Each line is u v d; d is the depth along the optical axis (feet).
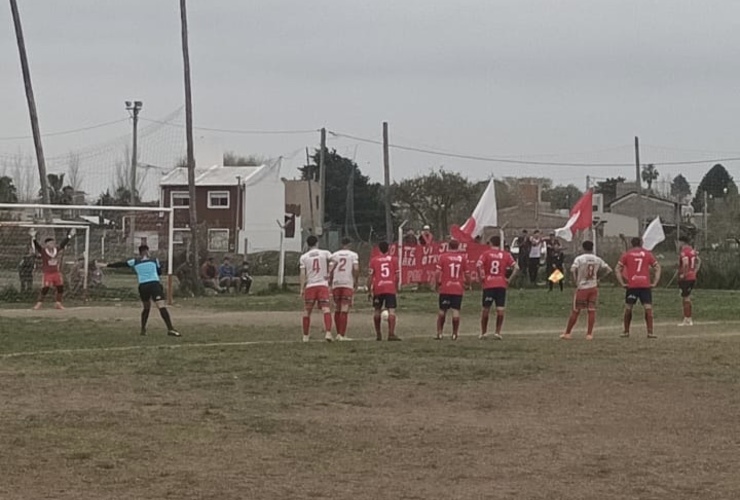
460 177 270.26
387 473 35.76
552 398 51.21
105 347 73.82
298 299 130.00
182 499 32.12
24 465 36.35
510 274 81.51
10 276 137.28
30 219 149.69
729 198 249.96
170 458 37.76
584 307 81.10
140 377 57.31
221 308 115.75
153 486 33.68
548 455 38.70
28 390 52.80
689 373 59.36
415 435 42.29
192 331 87.04
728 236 198.70
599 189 293.23
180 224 247.70
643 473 35.86
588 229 158.92
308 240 78.69
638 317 105.09
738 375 58.65
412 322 98.53
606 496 32.73
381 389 53.67
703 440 41.52
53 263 114.62
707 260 160.66
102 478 34.65
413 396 51.65
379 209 308.81
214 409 47.75
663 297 134.31
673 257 193.88
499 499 32.32
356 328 91.25
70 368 60.90
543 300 125.70
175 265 161.48
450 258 80.33
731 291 149.79
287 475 35.40
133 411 47.06
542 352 69.21
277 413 46.93
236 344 74.95
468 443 40.78
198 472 35.68
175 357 66.13
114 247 154.71
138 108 215.51
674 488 33.76
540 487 33.88
